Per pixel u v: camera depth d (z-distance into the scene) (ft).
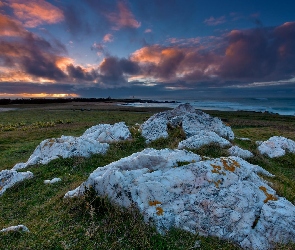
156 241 4.94
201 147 11.88
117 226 5.28
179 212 5.60
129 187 5.99
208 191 6.01
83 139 11.95
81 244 4.88
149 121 16.34
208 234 5.25
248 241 5.01
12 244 4.95
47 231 5.38
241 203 5.71
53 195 7.72
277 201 5.82
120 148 12.82
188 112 16.75
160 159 7.21
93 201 6.05
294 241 4.93
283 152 13.23
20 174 9.12
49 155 11.25
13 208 7.07
